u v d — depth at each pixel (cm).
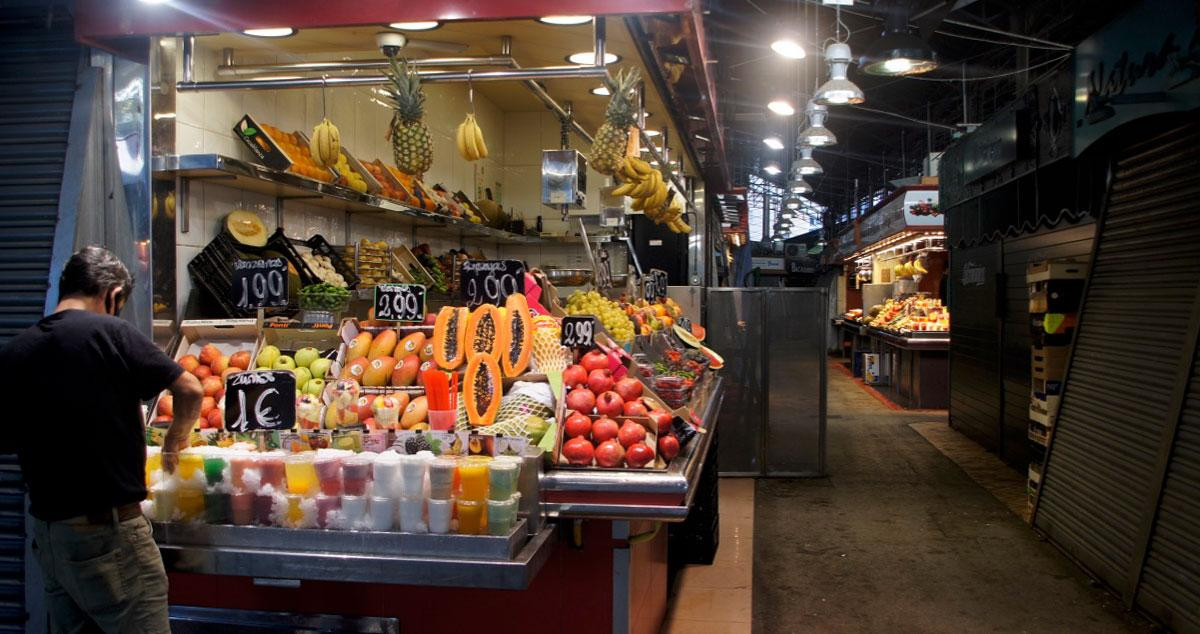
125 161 352
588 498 260
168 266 363
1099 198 563
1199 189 415
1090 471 497
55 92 348
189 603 304
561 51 451
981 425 891
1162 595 395
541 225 810
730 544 544
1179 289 429
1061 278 573
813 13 1120
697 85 533
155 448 269
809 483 724
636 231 963
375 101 568
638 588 318
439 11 321
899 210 1344
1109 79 516
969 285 943
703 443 328
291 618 296
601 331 338
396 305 333
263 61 435
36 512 232
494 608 291
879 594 450
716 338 750
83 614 246
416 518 241
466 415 289
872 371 1530
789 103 968
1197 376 398
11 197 341
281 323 344
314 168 429
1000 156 759
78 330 235
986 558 511
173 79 362
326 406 295
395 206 514
